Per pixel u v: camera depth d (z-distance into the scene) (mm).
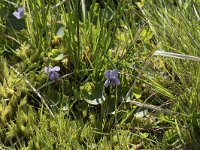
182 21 372
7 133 340
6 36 388
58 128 341
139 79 350
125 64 370
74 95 360
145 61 365
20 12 381
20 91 361
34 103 363
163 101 369
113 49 389
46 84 360
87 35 382
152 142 349
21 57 378
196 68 351
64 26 387
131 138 344
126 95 353
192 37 355
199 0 388
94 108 361
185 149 341
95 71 364
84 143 342
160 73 377
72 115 359
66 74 366
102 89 360
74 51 368
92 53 378
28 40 385
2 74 372
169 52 340
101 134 348
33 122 347
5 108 350
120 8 387
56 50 374
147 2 400
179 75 357
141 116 354
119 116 358
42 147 336
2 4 407
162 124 357
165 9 384
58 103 360
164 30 375
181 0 398
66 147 331
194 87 345
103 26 379
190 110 344
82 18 406
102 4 430
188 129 342
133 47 384
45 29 373
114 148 340
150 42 405
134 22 402
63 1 389
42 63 379
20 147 334
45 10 391
